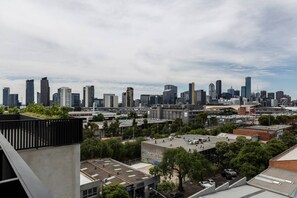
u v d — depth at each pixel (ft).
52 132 38.81
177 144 184.75
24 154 36.14
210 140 205.87
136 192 120.26
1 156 10.78
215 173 155.22
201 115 404.57
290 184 94.12
